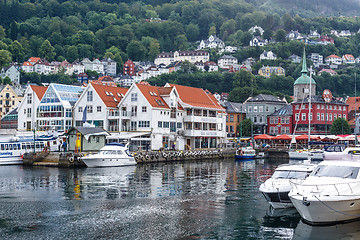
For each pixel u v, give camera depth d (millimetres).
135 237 30781
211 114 111500
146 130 93688
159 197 44844
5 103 180375
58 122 101375
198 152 96438
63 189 49250
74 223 34219
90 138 80688
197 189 50250
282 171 42500
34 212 37594
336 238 30609
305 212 33438
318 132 136000
